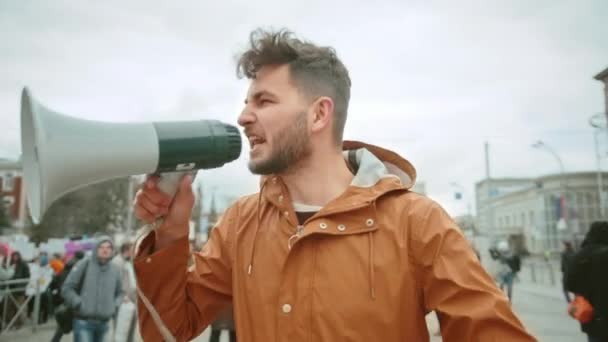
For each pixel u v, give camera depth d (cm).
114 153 101
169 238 129
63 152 95
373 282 111
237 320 127
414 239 116
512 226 6106
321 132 127
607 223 382
